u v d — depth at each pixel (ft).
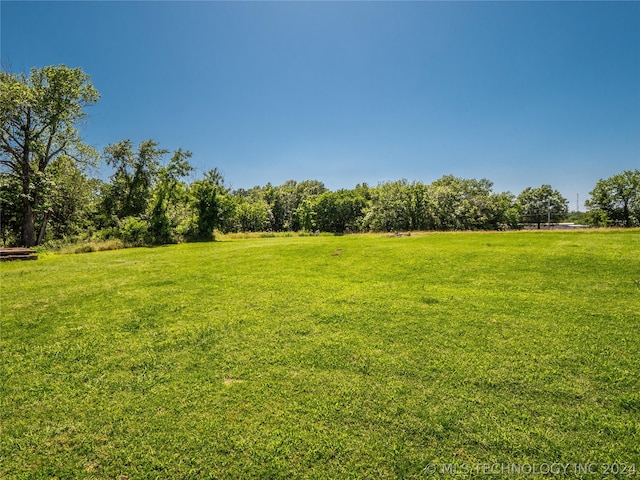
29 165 83.25
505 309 21.91
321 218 217.56
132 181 103.04
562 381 13.41
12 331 20.01
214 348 17.29
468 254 42.88
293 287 29.27
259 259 46.09
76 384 14.14
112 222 100.48
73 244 73.20
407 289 27.66
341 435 10.74
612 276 29.01
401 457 9.82
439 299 24.50
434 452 9.98
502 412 11.62
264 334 18.89
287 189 278.26
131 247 73.56
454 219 170.19
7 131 78.74
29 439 10.92
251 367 15.23
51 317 22.36
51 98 82.38
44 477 9.46
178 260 47.24
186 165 100.89
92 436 11.02
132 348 17.47
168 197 93.61
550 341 16.99
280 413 11.90
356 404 12.29
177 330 19.79
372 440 10.51
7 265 45.83
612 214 173.27
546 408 11.78
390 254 46.21
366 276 33.22
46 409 12.48
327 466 9.59
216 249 60.70
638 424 10.85
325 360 15.65
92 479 9.37
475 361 15.14
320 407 12.17
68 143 89.45
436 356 15.70
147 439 10.81
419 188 167.43
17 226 96.37
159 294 27.71
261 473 9.41
